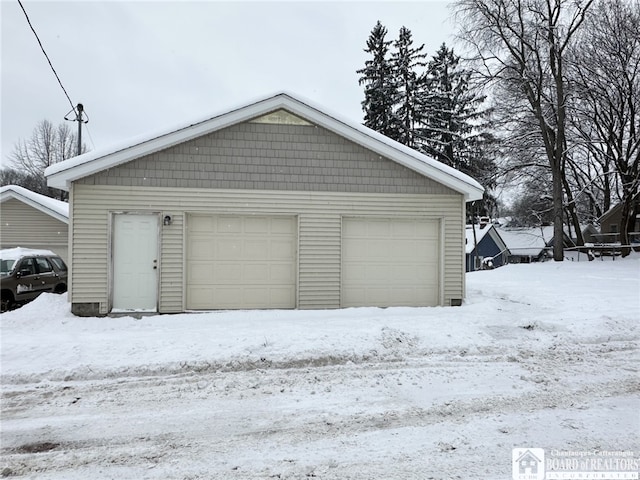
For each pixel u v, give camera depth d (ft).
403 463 11.43
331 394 16.47
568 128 87.81
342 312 30.86
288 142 33.14
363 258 34.53
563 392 16.66
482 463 11.40
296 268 33.32
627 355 21.74
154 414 14.70
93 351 20.48
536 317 28.71
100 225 30.58
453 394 16.46
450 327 25.62
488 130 104.42
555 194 78.89
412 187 34.76
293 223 33.58
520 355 21.59
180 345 21.43
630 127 85.20
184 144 31.76
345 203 33.81
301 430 13.47
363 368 19.53
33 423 14.02
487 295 40.01
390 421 14.10
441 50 124.06
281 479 10.67
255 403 15.62
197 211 31.83
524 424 13.82
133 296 31.17
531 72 79.20
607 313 29.86
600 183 107.96
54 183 29.45
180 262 31.55
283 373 18.80
